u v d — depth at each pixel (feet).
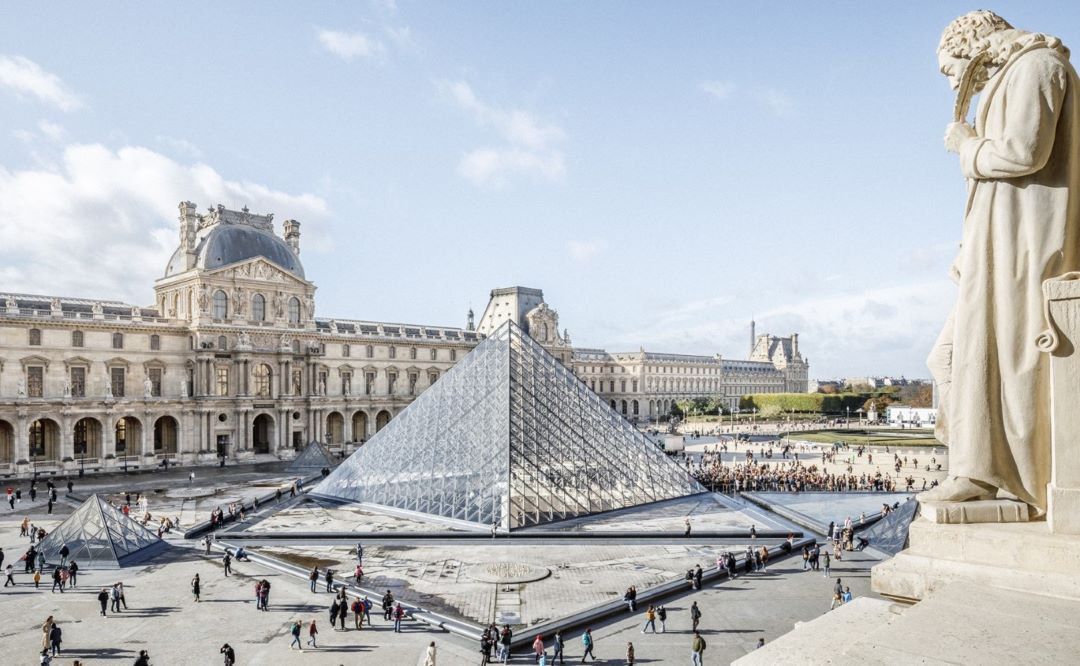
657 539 231.91
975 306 30.53
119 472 411.95
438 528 246.27
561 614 158.51
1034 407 29.14
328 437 537.24
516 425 260.62
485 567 197.57
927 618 24.62
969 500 30.99
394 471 290.35
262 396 480.23
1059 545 26.58
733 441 619.26
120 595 164.45
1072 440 27.53
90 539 208.64
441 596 172.14
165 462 425.28
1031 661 20.83
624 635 148.77
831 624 28.32
